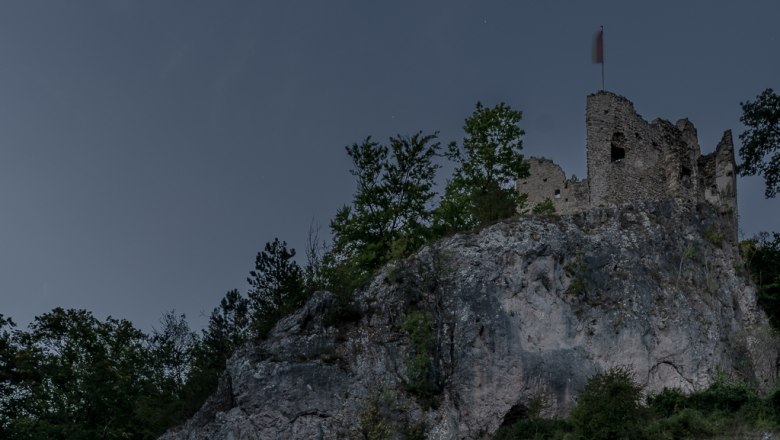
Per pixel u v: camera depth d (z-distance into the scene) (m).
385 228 50.19
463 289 40.31
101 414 48.88
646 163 49.44
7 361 50.12
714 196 51.03
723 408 36.12
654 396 38.12
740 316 42.81
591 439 33.34
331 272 44.03
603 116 49.78
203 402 42.50
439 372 37.97
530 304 40.06
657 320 40.38
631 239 43.09
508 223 43.25
